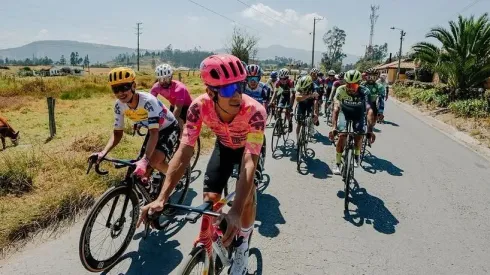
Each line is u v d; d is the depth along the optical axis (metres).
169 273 2.94
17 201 3.81
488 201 4.93
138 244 3.35
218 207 2.18
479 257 3.44
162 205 1.91
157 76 4.75
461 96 17.00
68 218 3.67
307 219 4.11
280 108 7.03
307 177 5.63
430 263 3.30
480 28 16.84
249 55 37.41
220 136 2.50
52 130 7.95
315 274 3.05
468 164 6.97
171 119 3.57
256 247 3.43
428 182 5.69
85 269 2.91
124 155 5.58
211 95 2.12
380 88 7.33
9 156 4.78
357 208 4.49
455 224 4.15
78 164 4.80
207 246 2.12
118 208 3.21
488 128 11.39
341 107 4.91
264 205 4.46
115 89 3.03
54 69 71.88
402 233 3.88
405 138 9.56
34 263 2.95
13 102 14.15
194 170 5.63
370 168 6.35
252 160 2.15
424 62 19.70
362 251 3.46
